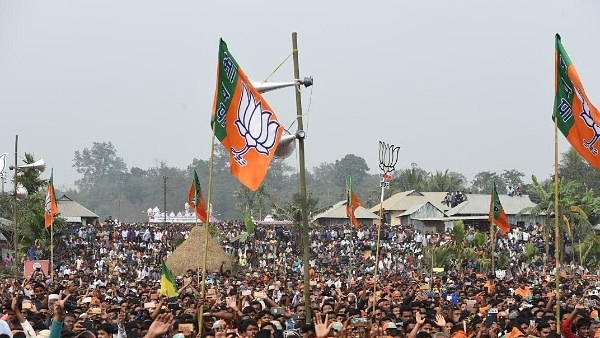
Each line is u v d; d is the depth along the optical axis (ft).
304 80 79.61
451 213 375.86
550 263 272.31
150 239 316.60
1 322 46.21
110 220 355.97
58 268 245.45
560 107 77.46
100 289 138.82
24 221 266.16
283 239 313.53
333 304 98.37
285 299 112.37
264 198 490.08
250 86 68.54
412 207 401.29
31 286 135.64
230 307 86.53
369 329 65.16
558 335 73.46
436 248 261.44
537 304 110.22
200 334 65.26
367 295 132.05
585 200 292.40
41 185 271.28
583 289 159.84
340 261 286.25
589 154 77.36
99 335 64.54
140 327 76.59
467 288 156.25
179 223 428.15
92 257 279.49
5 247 267.39
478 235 268.82
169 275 114.42
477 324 86.94
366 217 400.88
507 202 372.17
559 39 77.46
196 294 113.19
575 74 76.59
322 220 400.88
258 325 76.33
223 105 67.51
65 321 74.59
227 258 203.92
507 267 269.23
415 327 75.46
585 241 278.46
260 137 68.28
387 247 310.45
